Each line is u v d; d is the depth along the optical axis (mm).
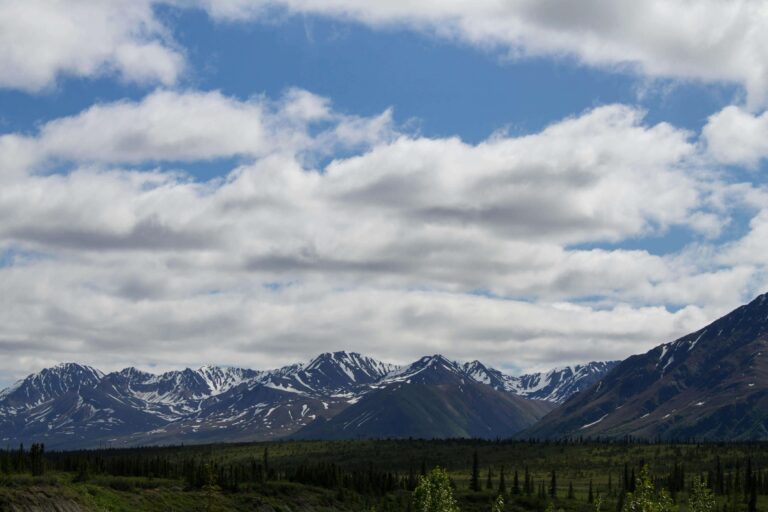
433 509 108438
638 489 93875
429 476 109875
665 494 94000
